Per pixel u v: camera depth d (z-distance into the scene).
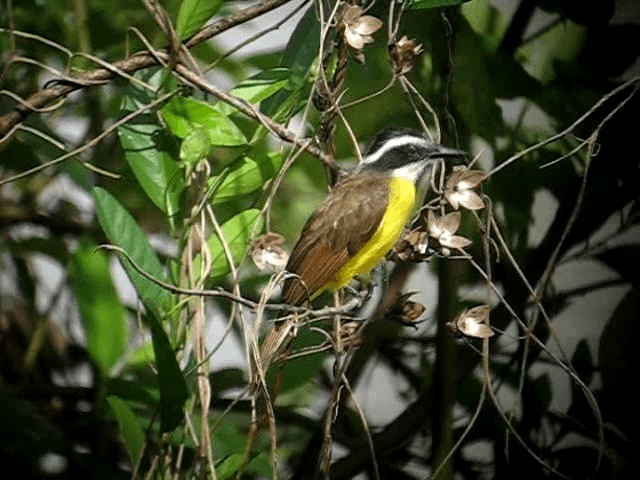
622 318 10.53
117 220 8.37
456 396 10.30
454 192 8.15
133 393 9.16
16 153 10.76
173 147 8.52
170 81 8.41
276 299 10.36
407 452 11.14
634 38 10.59
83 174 10.64
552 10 10.55
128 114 8.50
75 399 11.35
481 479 10.84
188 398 8.31
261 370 8.10
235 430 9.35
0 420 10.27
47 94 8.27
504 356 11.36
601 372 10.57
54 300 11.78
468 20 10.77
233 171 8.48
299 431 11.86
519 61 10.84
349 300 9.48
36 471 10.55
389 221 9.26
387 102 10.29
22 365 12.29
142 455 8.58
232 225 8.51
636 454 10.46
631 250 10.55
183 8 8.20
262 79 8.41
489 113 10.34
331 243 9.21
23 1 11.36
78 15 11.12
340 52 8.23
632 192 10.44
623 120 10.45
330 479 10.65
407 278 9.80
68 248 12.03
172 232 8.50
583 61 10.65
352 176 9.48
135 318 11.45
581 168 10.62
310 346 9.41
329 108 8.30
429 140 9.26
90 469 10.34
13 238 12.54
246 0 10.89
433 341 11.36
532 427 10.67
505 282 10.57
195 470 8.46
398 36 9.62
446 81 9.25
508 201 10.59
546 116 10.80
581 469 10.52
